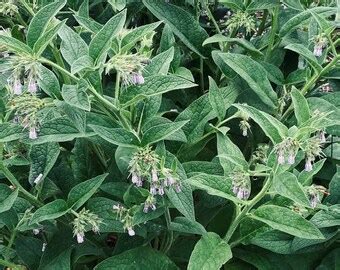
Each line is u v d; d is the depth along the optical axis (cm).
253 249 61
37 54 40
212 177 48
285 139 42
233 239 59
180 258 60
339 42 59
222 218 61
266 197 58
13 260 60
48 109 45
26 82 41
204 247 50
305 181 51
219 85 68
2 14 60
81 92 41
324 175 63
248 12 62
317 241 54
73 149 58
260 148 58
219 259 49
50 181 53
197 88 72
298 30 66
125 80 42
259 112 44
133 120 50
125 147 46
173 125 45
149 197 47
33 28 41
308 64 61
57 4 41
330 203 56
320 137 47
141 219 48
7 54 47
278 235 55
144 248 55
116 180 56
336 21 57
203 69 72
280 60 66
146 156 44
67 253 53
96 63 43
